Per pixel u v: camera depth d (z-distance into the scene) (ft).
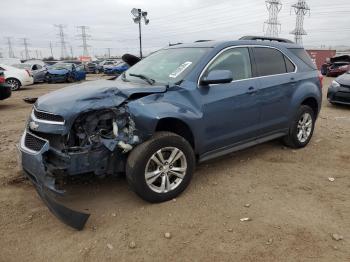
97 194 13.74
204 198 13.35
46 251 10.32
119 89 12.49
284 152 18.76
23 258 10.03
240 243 10.53
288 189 14.19
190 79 13.89
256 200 13.23
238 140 15.78
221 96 14.46
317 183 14.78
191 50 15.56
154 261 9.82
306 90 18.61
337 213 12.23
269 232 11.06
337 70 81.10
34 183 11.87
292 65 18.43
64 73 73.00
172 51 16.39
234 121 15.17
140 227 11.45
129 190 14.07
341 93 32.83
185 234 11.03
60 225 11.68
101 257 10.03
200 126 13.78
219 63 14.88
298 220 11.75
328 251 10.12
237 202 13.06
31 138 12.23
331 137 22.21
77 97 11.82
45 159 11.53
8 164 17.02
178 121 13.19
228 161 17.35
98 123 11.96
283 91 17.38
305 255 9.95
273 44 17.81
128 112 12.03
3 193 13.88
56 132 11.35
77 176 14.96
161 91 13.16
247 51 16.24
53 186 11.19
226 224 11.55
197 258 9.89
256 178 15.29
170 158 12.89
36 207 12.85
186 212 12.34
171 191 13.07
